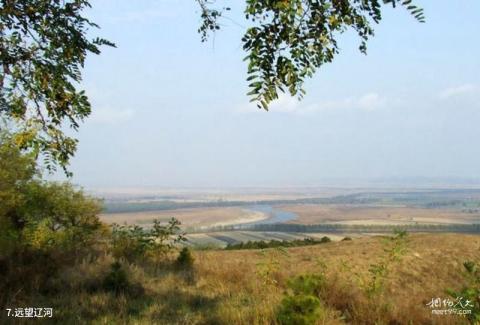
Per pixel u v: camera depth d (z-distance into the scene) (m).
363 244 19.98
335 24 2.76
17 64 5.03
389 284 12.77
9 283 7.67
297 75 2.69
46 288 8.11
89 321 6.51
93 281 8.69
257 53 2.66
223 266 11.12
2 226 13.95
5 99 4.98
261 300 7.79
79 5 5.07
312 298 6.30
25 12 4.84
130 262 11.65
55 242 14.37
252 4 2.63
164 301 7.98
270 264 10.68
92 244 13.66
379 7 2.78
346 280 9.00
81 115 5.30
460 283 14.52
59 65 5.05
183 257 12.10
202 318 6.95
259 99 2.66
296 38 2.72
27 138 4.86
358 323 7.11
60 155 5.13
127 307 7.44
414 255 17.09
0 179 14.34
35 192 15.93
